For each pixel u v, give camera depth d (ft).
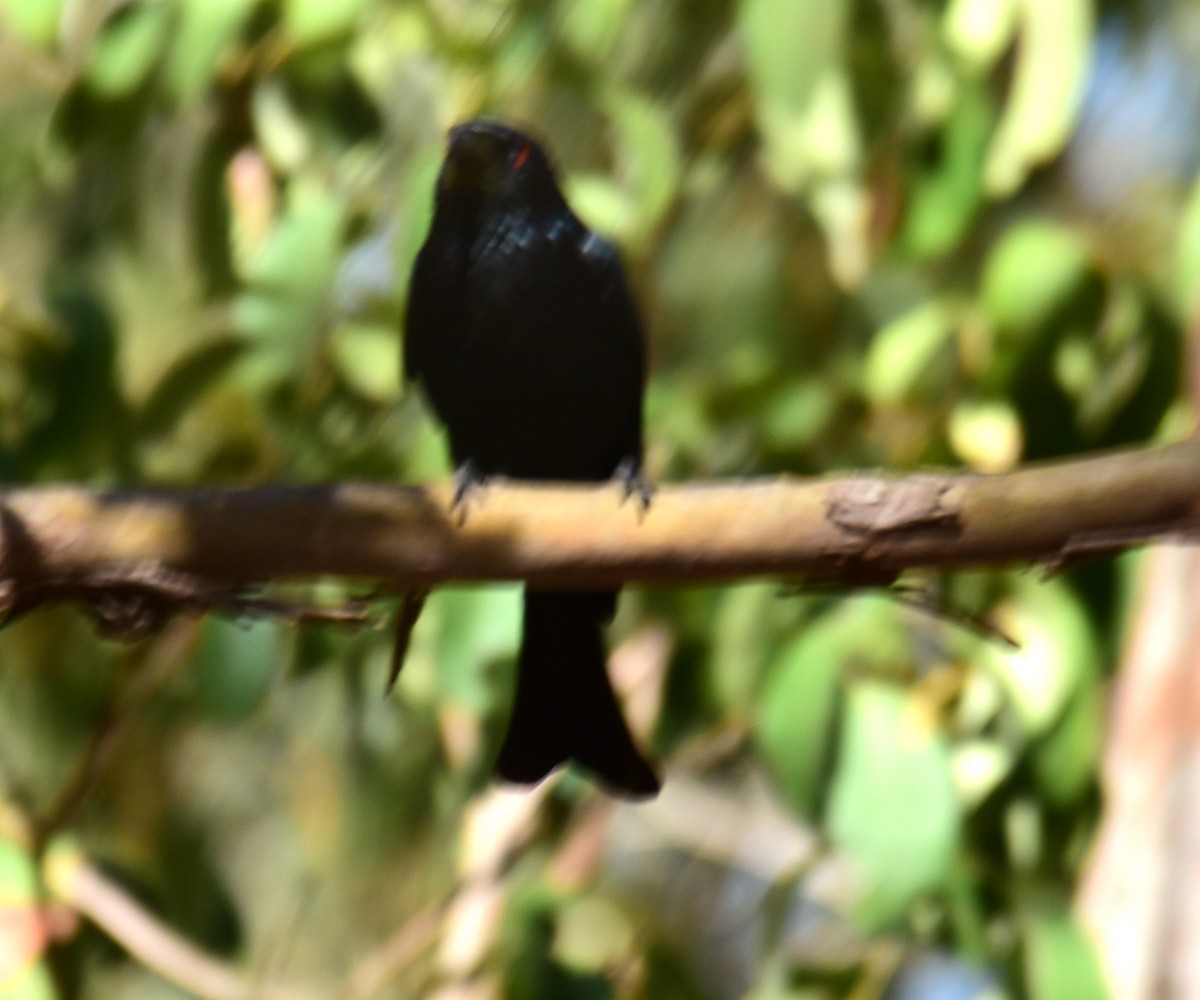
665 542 22.43
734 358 37.40
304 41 32.96
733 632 32.19
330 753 40.32
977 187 32.99
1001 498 21.70
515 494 22.58
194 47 31.35
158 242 38.47
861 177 33.73
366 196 34.53
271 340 32.27
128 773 37.37
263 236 35.19
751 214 41.60
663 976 33.99
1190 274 30.96
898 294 40.47
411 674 34.35
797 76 31.65
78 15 35.50
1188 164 42.47
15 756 36.73
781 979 31.78
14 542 22.38
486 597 29.84
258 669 32.42
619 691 35.53
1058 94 32.68
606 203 33.53
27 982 29.50
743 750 39.65
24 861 30.17
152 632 23.13
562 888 32.48
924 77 33.32
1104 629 30.30
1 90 39.19
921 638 33.01
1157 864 33.12
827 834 28.30
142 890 34.27
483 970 34.27
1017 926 29.76
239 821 41.57
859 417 33.42
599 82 33.53
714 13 36.78
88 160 37.37
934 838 28.07
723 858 43.65
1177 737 33.37
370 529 22.54
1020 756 30.09
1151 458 21.52
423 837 39.17
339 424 34.17
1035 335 30.04
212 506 22.52
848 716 28.45
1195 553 33.78
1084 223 40.37
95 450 33.45
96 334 31.19
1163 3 42.45
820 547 22.18
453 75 35.06
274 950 39.27
